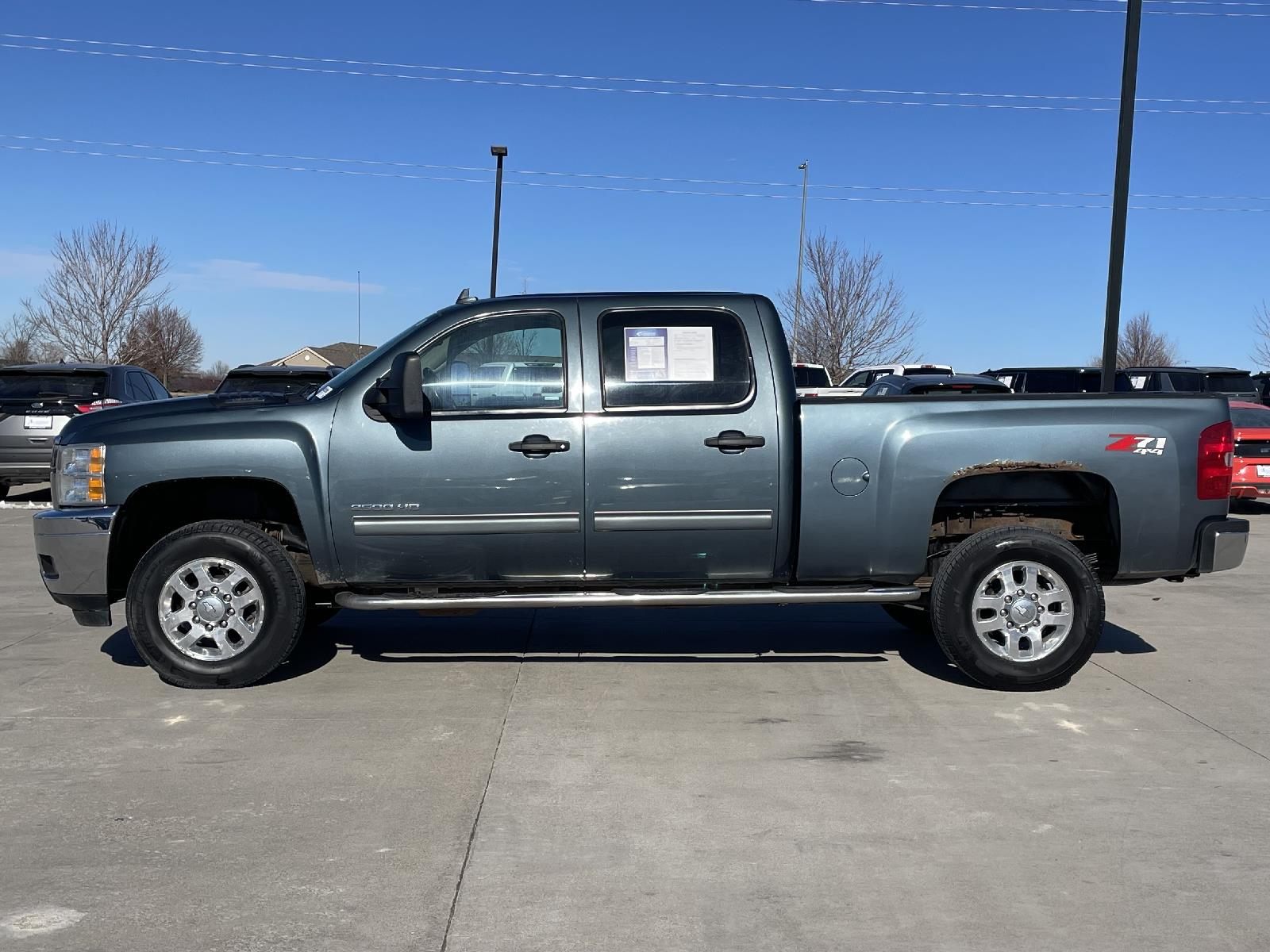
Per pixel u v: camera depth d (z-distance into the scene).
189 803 4.39
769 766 4.84
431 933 3.38
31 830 4.13
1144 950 3.30
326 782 4.62
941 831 4.16
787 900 3.60
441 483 5.83
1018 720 5.53
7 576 9.65
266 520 6.36
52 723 5.41
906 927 3.43
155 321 42.28
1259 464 14.25
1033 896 3.63
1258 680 6.34
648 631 7.47
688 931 3.39
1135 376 20.88
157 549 5.86
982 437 5.89
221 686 5.95
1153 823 4.24
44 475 15.04
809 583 6.14
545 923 3.44
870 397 6.00
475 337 5.95
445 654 6.81
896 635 7.39
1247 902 3.60
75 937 3.34
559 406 5.87
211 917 3.47
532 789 4.55
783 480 5.88
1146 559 6.01
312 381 15.81
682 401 5.89
